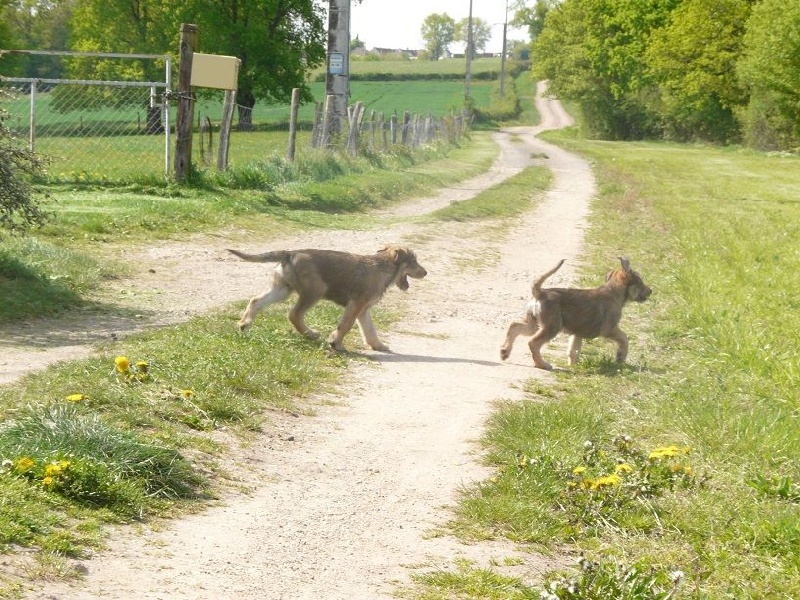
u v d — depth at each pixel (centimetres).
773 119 5584
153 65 6391
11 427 580
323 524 566
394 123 3522
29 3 7138
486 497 621
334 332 1025
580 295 1069
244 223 1733
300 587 476
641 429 831
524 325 1076
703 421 830
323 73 12238
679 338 1252
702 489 679
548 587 473
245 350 913
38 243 1265
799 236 2214
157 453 583
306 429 755
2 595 407
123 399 698
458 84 12912
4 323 980
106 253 1398
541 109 11281
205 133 4178
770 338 1212
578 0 8812
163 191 1912
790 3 4994
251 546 518
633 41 7594
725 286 1588
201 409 724
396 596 477
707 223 2377
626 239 2109
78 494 525
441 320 1258
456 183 3031
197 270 1363
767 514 634
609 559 552
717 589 526
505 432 764
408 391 906
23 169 1143
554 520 603
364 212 2197
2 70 5547
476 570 515
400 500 623
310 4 6175
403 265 1054
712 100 6525
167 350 873
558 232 2161
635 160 4553
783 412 895
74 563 456
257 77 6062
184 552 496
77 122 3444
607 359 1104
